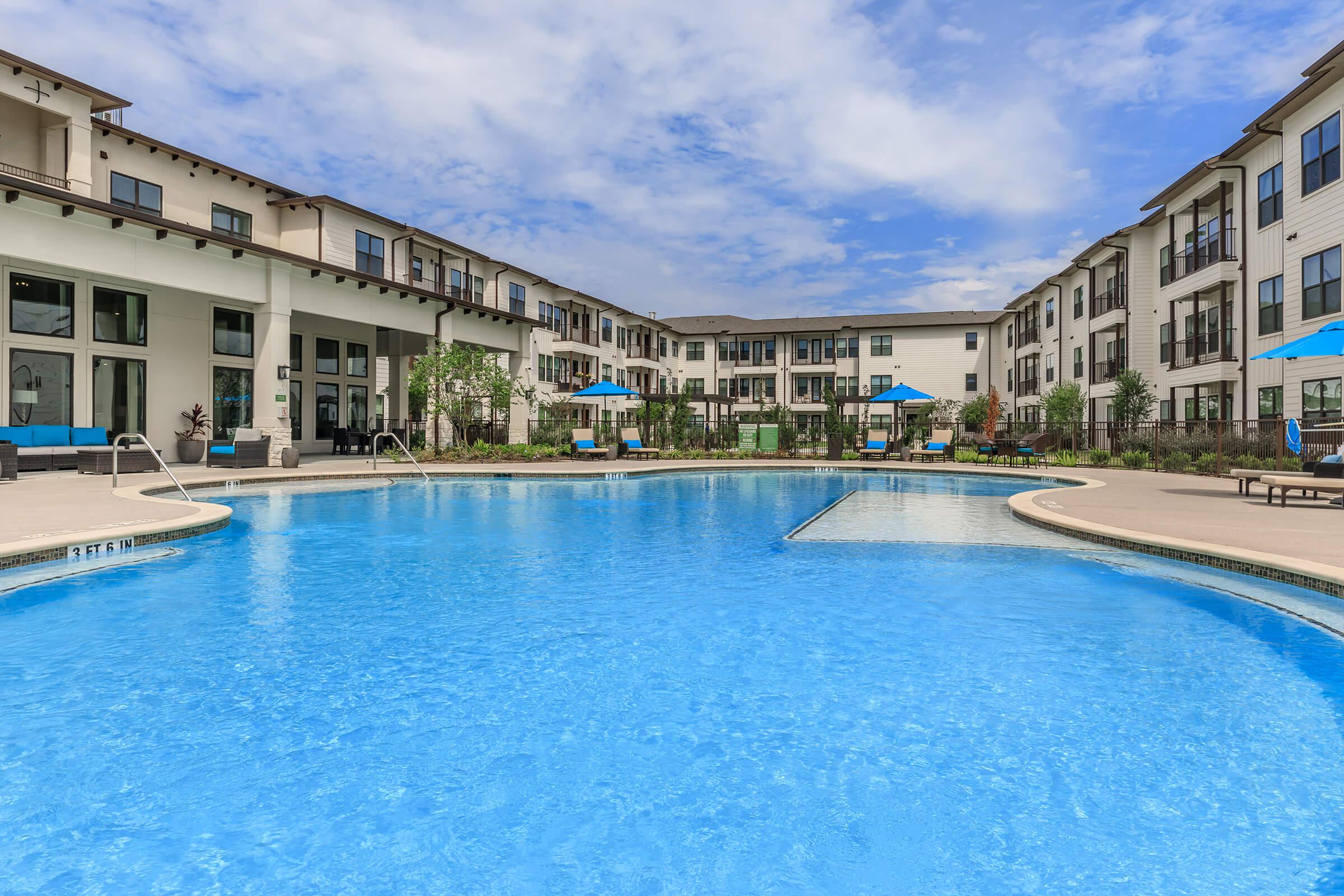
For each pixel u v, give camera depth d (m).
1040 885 1.98
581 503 12.09
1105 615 4.88
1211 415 24.16
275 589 5.64
